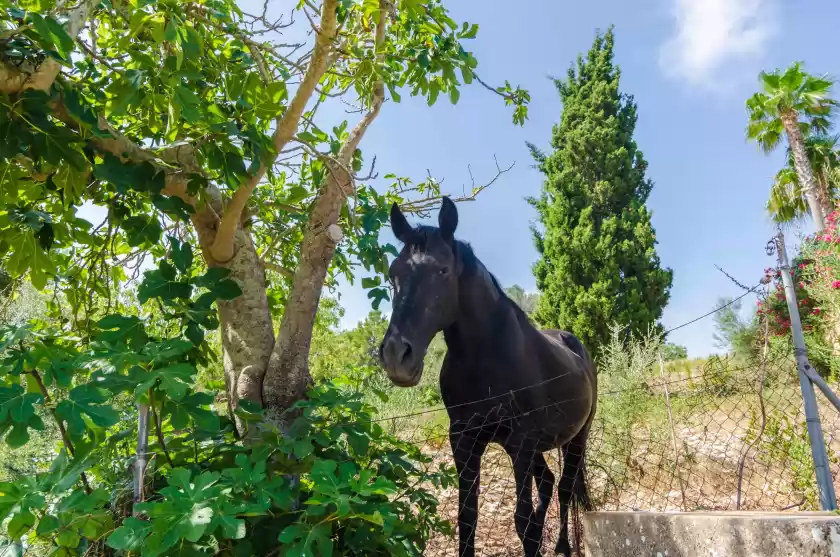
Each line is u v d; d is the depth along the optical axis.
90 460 1.79
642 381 5.37
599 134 17.09
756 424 3.42
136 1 1.99
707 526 1.79
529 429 2.95
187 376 1.78
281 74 2.66
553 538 3.88
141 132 2.88
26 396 1.67
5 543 1.85
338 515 1.70
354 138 2.93
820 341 7.00
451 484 2.46
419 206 3.74
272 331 2.71
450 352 3.11
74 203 2.66
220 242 2.61
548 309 16.27
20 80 1.95
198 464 2.12
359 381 3.13
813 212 12.07
